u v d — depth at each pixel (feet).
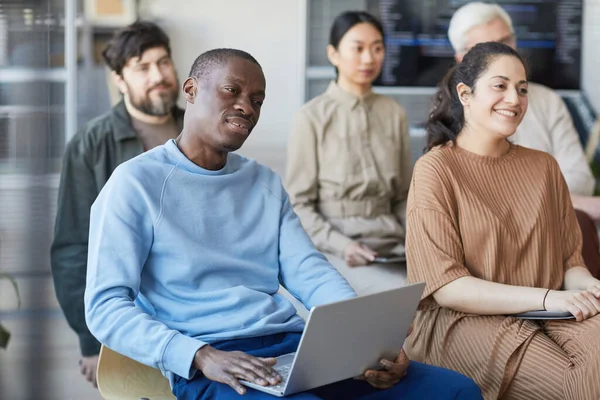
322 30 15.48
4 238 9.61
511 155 8.66
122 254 6.48
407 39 15.47
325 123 12.23
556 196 8.75
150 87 11.02
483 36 12.42
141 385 7.04
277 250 7.25
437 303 8.38
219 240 6.88
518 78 8.34
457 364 8.13
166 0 15.07
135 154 10.84
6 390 9.13
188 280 6.68
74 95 13.99
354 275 11.36
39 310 9.82
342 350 6.23
